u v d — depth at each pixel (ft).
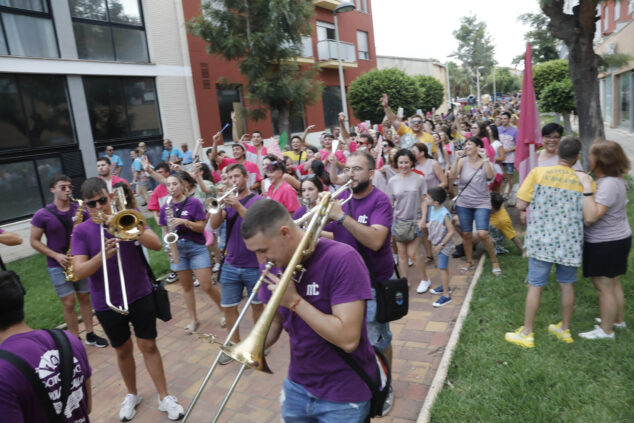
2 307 6.08
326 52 72.95
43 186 35.94
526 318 12.87
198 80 50.11
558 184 12.06
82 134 38.65
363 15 84.64
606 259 12.17
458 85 229.66
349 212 10.64
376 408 7.02
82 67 38.29
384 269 10.28
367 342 6.84
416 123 25.70
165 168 20.62
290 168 24.03
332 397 6.60
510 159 30.37
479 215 18.21
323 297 6.35
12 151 33.91
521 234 23.29
